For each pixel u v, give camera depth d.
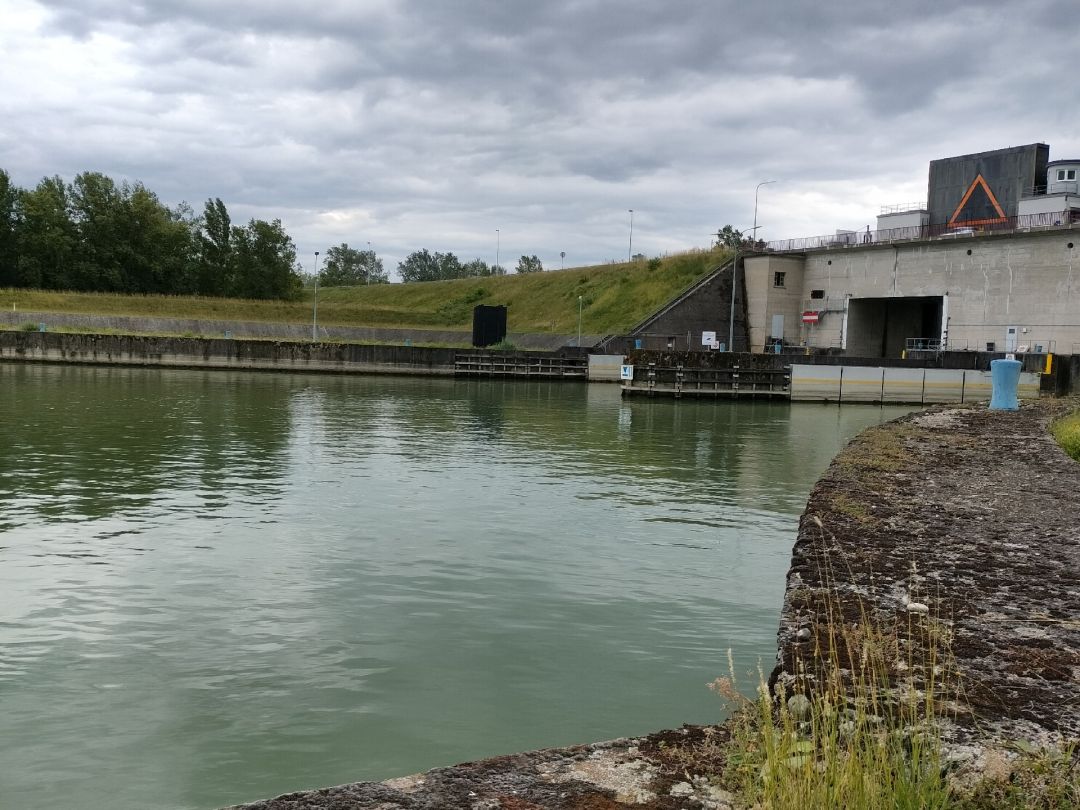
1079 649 6.39
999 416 28.73
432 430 33.75
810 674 5.74
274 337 98.00
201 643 10.02
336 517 17.05
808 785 3.88
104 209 123.75
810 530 10.54
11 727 7.80
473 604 11.69
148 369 68.44
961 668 5.95
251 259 127.44
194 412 36.91
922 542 10.11
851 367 53.91
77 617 10.84
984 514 11.96
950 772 4.23
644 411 46.19
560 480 22.42
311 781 6.93
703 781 4.48
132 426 31.06
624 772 4.61
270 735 7.72
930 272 67.75
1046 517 11.82
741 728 4.97
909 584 8.20
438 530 16.17
